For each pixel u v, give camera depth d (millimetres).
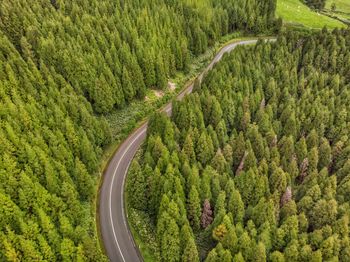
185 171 77125
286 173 80500
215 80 110000
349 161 84062
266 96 115250
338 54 132500
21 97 86375
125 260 69500
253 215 71000
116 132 99750
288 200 76562
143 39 116938
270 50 134250
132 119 103812
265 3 163125
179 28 131000
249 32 162750
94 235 72375
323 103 110625
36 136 77250
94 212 78125
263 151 88562
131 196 76750
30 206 66000
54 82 93438
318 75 122062
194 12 141750
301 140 91750
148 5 135125
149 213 77438
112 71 105000
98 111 99875
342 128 100312
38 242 60281
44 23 105062
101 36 110750
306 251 63000
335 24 175750
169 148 83188
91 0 125875
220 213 68875
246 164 82750
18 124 77938
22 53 102000
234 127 103062
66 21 109562
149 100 112125
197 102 99250
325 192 76312
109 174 88312
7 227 57250
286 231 66875
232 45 151750
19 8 107562
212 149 86812
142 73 112812
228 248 64250
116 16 121500
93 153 83250
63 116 86062
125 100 107500
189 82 126188
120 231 74812
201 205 74000
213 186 75938
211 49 143500
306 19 176875
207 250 70188
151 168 76438
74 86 98375
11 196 66062
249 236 66188
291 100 107562
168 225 66062
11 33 103375
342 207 71688
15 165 69750
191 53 134500
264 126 97625
